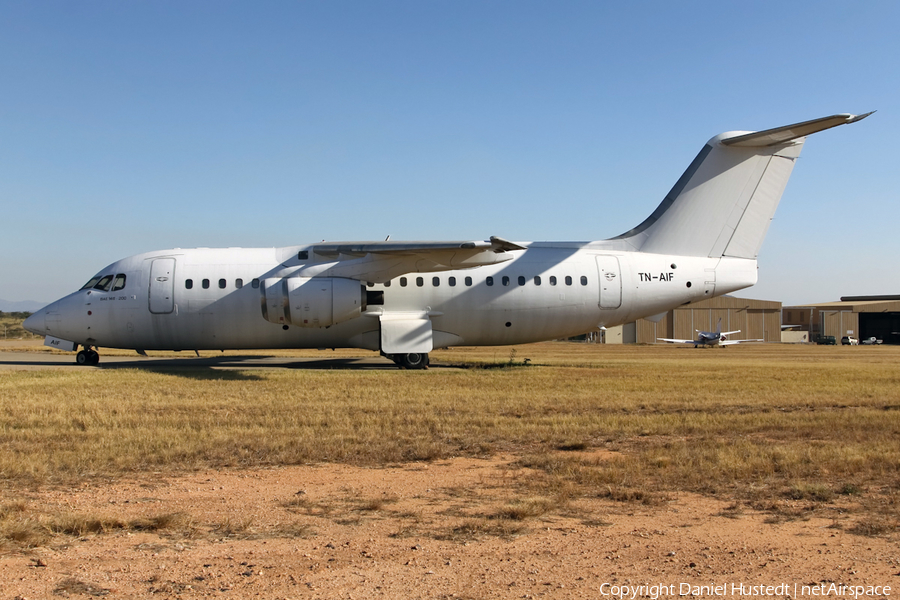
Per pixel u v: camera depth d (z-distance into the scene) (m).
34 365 24.86
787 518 6.36
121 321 23.55
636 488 7.38
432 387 16.77
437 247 20.89
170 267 23.59
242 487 7.43
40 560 5.11
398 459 8.92
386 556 5.30
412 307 23.58
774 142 23.45
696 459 8.67
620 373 22.09
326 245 23.70
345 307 21.73
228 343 24.11
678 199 24.16
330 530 5.94
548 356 39.03
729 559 5.30
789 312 104.38
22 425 10.92
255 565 5.08
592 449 9.67
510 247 20.38
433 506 6.72
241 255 23.98
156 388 15.99
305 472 8.19
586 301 23.73
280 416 11.98
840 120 20.83
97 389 15.71
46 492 7.06
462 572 4.98
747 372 23.08
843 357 41.00
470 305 23.58
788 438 10.44
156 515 6.27
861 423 11.63
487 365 26.34
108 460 8.48
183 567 5.02
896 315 93.69
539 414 12.73
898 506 6.73
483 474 8.13
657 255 24.12
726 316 83.06
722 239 24.16
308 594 4.55
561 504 6.80
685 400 14.70
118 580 4.75
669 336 82.31
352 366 25.25
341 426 11.12
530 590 4.67
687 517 6.38
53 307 23.86
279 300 21.70
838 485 7.54
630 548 5.54
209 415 12.01
